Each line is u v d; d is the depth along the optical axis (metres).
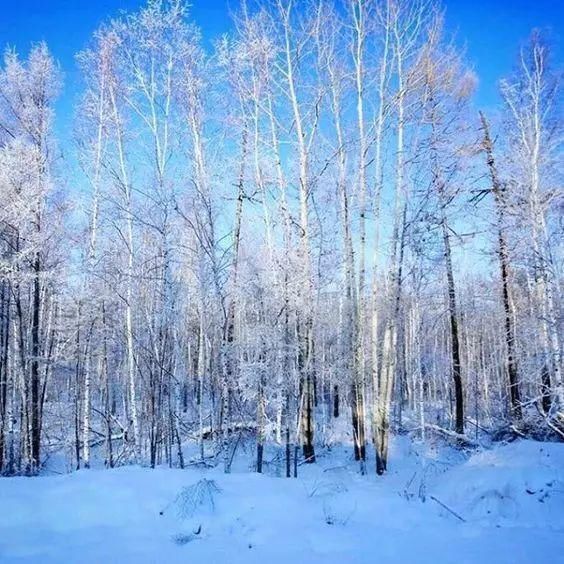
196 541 5.56
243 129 12.35
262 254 12.55
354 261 12.81
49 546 5.27
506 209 13.57
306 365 11.38
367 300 13.05
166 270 12.51
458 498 7.69
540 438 12.19
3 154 12.77
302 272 11.48
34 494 6.40
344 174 12.70
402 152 12.30
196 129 12.09
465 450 13.96
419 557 5.19
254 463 11.51
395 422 21.70
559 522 6.52
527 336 12.95
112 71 13.24
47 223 13.46
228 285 11.52
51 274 13.25
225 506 6.48
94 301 14.39
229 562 4.96
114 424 19.06
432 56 12.53
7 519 5.84
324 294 13.81
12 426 15.36
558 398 11.88
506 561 5.09
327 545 5.55
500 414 16.84
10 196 12.49
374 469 12.27
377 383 12.02
